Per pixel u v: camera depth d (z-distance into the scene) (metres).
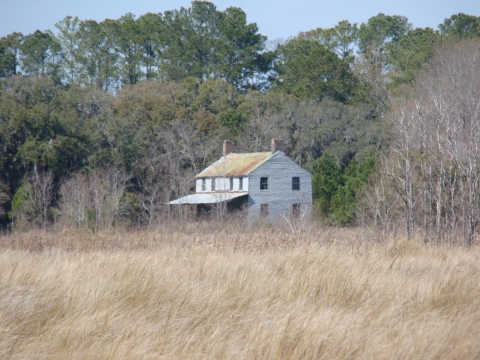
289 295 48.00
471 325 40.84
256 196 191.00
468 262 61.12
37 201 184.12
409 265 59.06
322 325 39.75
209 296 46.28
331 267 56.16
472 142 106.88
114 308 42.91
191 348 37.56
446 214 98.12
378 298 47.56
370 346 37.12
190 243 91.75
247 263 57.75
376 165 164.62
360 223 129.88
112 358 35.66
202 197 192.00
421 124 111.56
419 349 36.66
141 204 193.00
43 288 46.50
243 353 36.47
